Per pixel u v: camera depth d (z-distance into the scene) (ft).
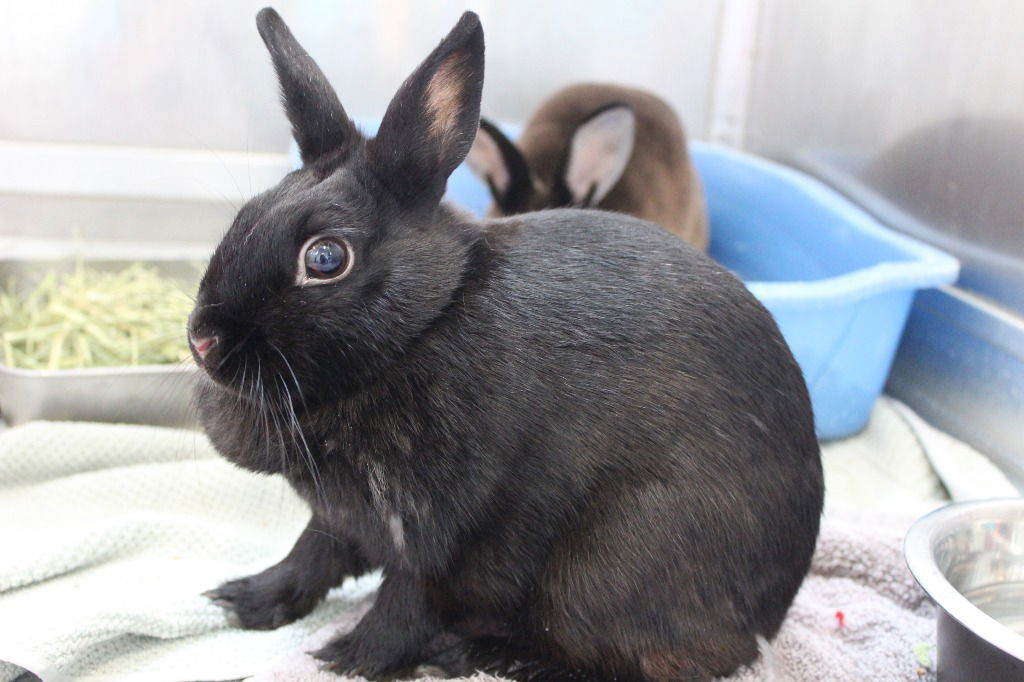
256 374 1.78
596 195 3.02
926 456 2.79
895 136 3.14
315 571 2.18
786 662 2.11
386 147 1.83
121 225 3.41
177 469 2.52
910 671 2.11
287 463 1.92
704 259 2.05
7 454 2.47
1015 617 2.13
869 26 3.22
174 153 3.38
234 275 1.77
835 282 2.67
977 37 2.85
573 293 1.94
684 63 3.81
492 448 1.90
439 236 1.87
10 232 3.34
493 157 2.99
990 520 2.13
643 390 1.93
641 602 1.95
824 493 2.11
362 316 1.81
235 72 3.38
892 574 2.34
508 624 2.10
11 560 2.16
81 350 2.84
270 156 3.46
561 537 1.96
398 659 2.05
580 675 2.05
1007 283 2.77
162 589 2.19
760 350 2.01
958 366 2.88
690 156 3.43
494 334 1.89
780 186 3.36
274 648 2.14
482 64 1.84
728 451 1.95
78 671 2.01
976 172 2.86
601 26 3.68
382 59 3.51
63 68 3.24
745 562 1.98
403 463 1.89
